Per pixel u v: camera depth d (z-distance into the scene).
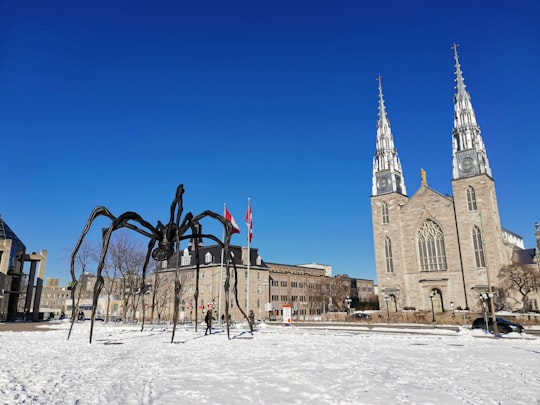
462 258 70.88
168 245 20.58
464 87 78.75
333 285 110.81
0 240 63.97
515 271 61.88
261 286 88.25
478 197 71.12
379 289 80.19
